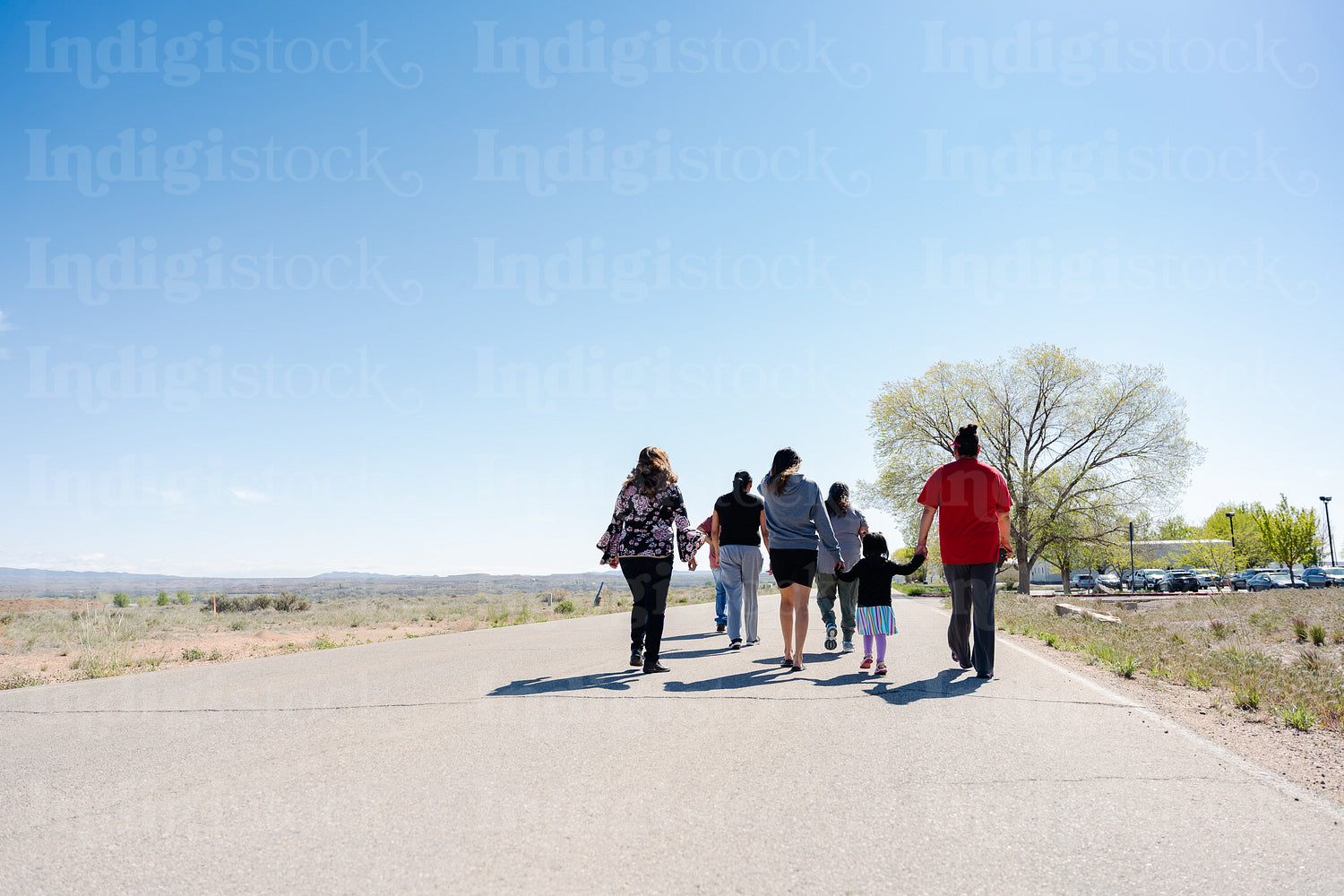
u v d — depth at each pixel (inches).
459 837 122.6
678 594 1494.8
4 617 912.3
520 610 1034.1
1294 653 426.0
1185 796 142.5
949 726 195.2
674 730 191.0
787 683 259.6
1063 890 103.1
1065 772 156.3
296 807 137.6
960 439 283.6
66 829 128.3
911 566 283.7
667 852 116.1
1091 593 1902.1
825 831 124.1
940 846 118.3
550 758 167.5
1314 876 107.7
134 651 555.2
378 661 344.8
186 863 113.3
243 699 247.8
